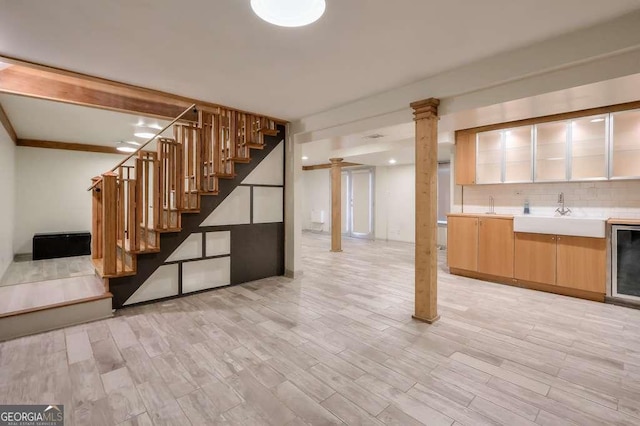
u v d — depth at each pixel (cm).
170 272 391
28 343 271
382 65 284
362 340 278
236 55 264
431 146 311
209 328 304
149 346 267
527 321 321
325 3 191
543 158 449
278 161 499
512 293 415
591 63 234
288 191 500
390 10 201
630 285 357
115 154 764
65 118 482
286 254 507
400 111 346
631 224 352
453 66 288
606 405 192
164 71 297
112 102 368
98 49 254
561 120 411
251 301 384
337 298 396
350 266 585
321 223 1152
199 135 408
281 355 252
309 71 297
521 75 257
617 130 385
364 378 220
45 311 297
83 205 731
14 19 211
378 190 964
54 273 512
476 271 483
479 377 222
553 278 409
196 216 412
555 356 251
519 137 473
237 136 438
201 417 181
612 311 349
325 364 239
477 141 499
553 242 409
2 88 309
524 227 430
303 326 309
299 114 447
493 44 248
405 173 903
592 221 375
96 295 332
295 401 195
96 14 205
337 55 265
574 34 231
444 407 190
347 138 449
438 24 219
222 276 440
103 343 272
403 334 291
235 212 451
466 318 329
